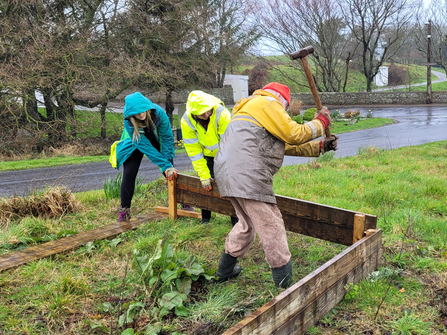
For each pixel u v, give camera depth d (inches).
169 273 110.5
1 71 610.9
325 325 95.2
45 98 722.8
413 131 739.4
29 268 125.7
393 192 226.5
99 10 698.2
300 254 140.5
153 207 207.8
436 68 2881.4
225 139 105.6
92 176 393.4
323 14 1358.3
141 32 762.8
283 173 310.7
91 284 118.6
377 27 1440.7
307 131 102.9
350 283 106.3
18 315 100.8
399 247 139.3
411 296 107.4
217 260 136.9
